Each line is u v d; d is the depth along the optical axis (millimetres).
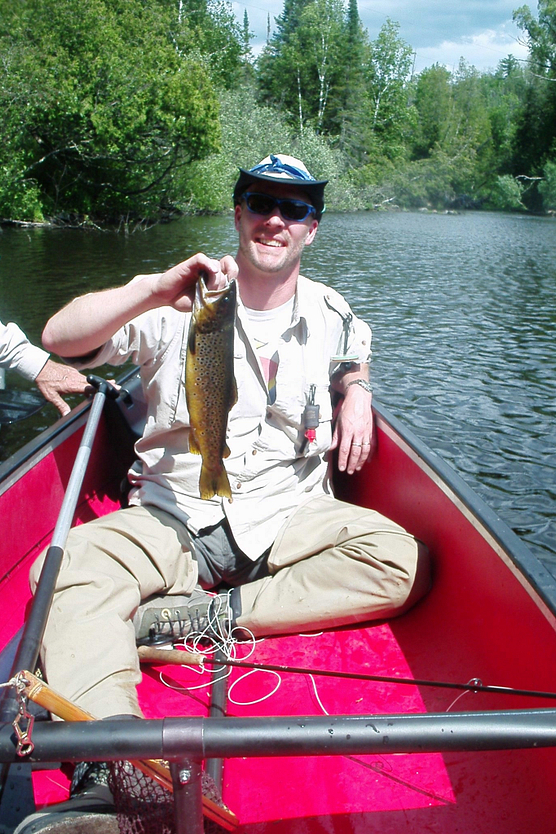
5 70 21203
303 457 2430
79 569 1957
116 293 2020
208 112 24344
